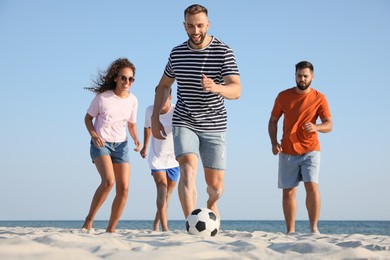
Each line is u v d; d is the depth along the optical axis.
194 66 4.68
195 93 4.72
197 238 3.91
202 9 4.50
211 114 4.76
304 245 2.76
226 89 4.30
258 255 2.42
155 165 6.61
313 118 5.97
